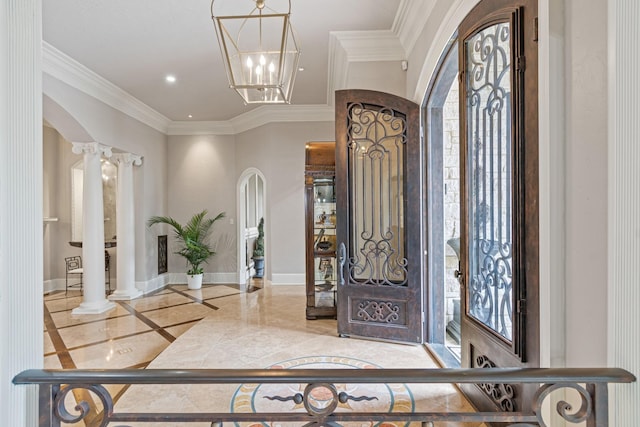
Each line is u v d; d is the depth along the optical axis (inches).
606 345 43.2
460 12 84.9
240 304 193.0
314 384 42.8
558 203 51.3
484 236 75.4
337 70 169.2
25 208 42.9
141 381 42.3
